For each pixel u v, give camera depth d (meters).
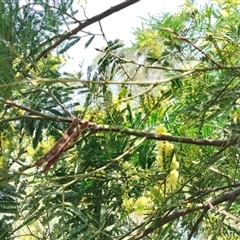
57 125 1.26
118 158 1.21
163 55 1.43
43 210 1.14
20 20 1.05
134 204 1.24
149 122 1.61
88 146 1.29
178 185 1.22
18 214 1.13
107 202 1.28
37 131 1.23
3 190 1.11
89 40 1.21
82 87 1.22
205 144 1.28
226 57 1.46
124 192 1.26
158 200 1.12
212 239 1.19
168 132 1.59
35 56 1.11
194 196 1.24
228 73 1.33
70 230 1.13
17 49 0.86
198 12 1.53
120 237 1.19
